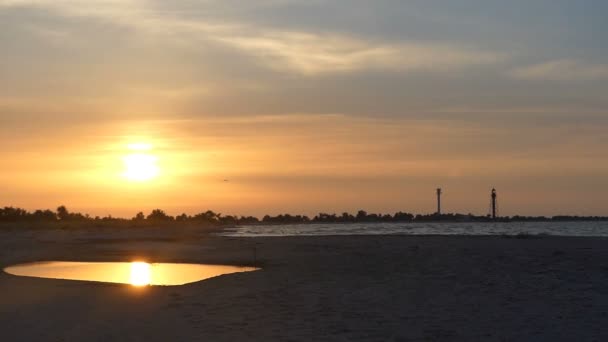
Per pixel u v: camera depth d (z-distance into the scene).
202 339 14.96
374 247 45.22
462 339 14.69
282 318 17.34
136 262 39.84
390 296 20.98
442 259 33.16
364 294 21.50
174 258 42.19
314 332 15.52
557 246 41.41
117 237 80.81
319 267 31.23
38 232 100.00
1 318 18.06
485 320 16.70
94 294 22.58
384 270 28.92
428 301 19.84
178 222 180.50
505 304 19.00
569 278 24.16
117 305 20.06
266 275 27.88
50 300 21.31
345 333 15.40
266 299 20.72
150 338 15.20
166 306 19.67
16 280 27.34
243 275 28.05
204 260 39.97
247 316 17.70
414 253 37.97
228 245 55.16
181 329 16.12
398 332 15.45
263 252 44.12
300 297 21.05
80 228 120.12
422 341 14.52
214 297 21.33
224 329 16.00
